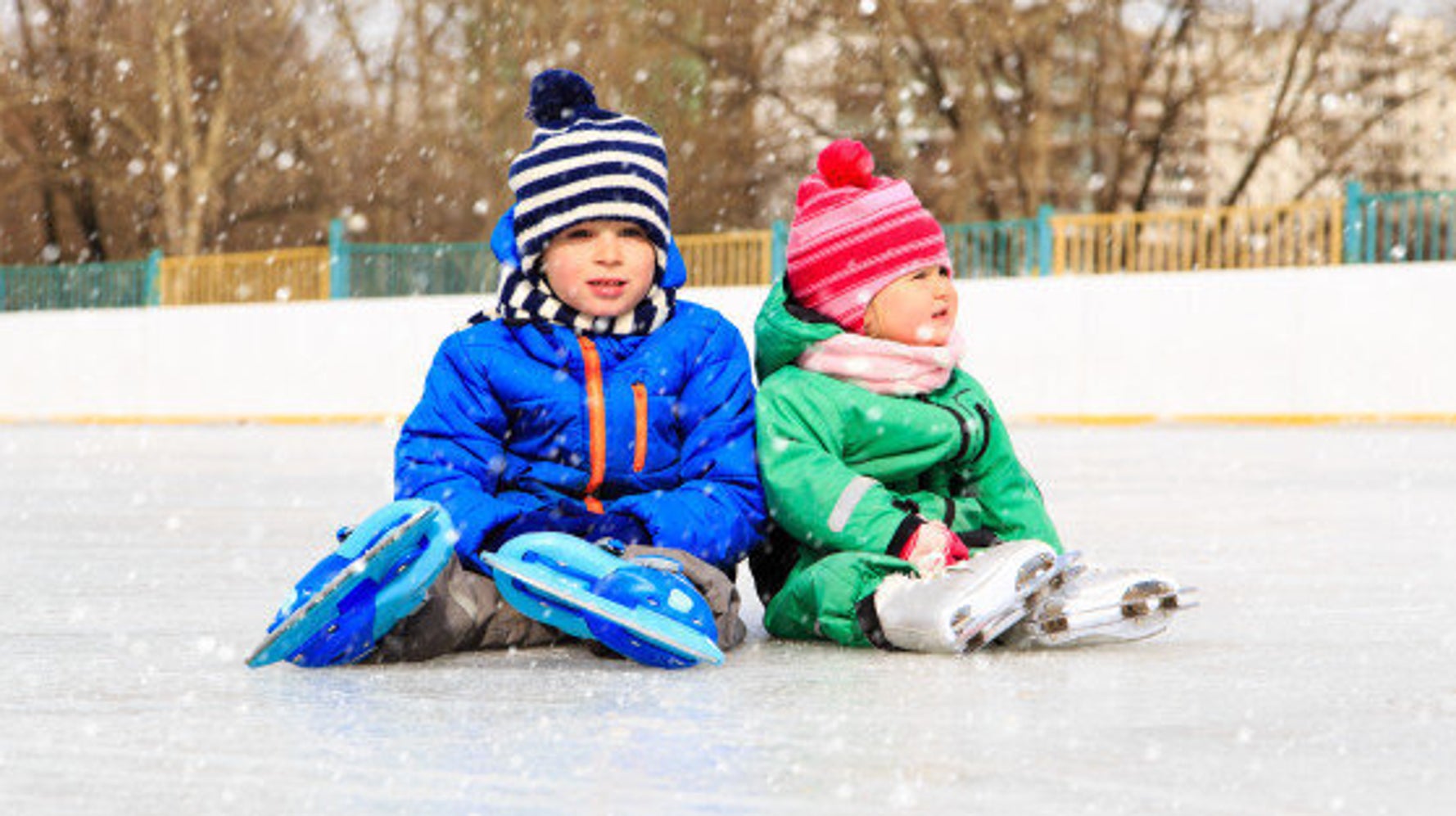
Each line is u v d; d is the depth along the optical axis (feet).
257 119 135.44
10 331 84.58
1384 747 9.37
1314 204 65.51
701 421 13.85
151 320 81.35
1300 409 61.77
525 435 13.60
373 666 12.37
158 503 30.66
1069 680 11.62
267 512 28.58
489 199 129.90
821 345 13.94
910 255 14.17
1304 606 15.94
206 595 17.12
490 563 12.21
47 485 35.78
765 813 7.93
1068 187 128.67
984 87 127.13
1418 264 59.98
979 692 11.14
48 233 145.89
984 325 67.00
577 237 13.66
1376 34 120.78
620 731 9.83
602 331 13.83
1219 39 123.65
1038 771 8.78
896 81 123.95
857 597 12.95
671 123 127.03
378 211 135.74
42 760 9.12
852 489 13.20
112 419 82.07
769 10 124.77
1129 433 56.39
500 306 13.89
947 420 13.91
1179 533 24.04
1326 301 61.31
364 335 76.28
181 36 131.95
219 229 139.33
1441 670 12.07
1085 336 65.16
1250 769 8.82
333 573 11.85
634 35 124.67
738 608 13.15
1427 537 23.31
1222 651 13.02
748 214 129.18
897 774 8.70
